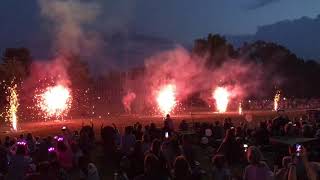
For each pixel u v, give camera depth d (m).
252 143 21.98
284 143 20.27
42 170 10.91
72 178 17.30
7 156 18.58
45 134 39.84
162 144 16.19
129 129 21.45
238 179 15.86
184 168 10.12
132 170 15.35
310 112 36.09
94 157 22.95
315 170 11.88
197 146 24.56
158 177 9.41
